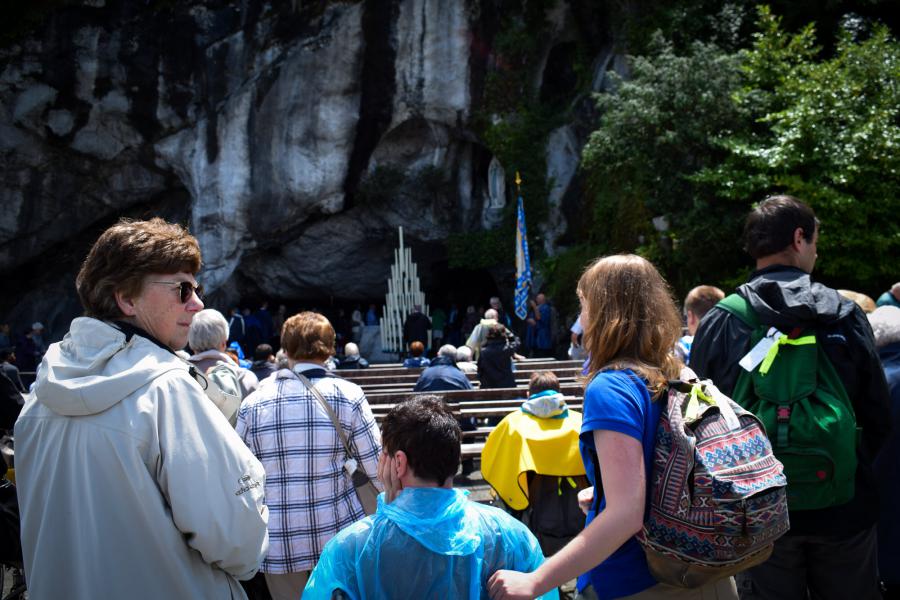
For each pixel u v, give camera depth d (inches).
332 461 120.0
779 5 616.7
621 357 77.1
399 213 863.1
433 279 989.2
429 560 67.5
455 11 775.7
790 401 96.1
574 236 739.4
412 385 306.3
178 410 68.0
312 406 120.2
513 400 243.8
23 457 70.5
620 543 66.1
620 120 555.5
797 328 98.9
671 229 549.6
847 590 100.3
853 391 100.1
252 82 779.4
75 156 809.5
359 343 885.2
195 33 780.0
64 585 66.0
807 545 101.5
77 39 770.8
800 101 495.8
